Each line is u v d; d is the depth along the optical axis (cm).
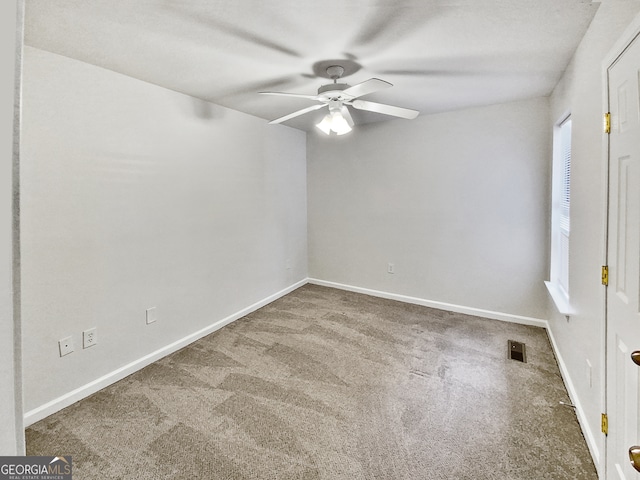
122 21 161
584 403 175
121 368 233
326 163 429
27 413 186
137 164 239
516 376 230
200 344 283
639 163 110
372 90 194
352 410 197
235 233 333
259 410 197
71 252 203
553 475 150
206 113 292
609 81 137
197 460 161
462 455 162
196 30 170
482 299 341
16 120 38
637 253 113
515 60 209
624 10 125
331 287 444
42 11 151
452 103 308
